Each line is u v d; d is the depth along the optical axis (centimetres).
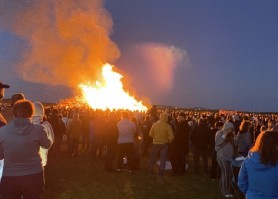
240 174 432
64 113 2180
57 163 1416
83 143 1858
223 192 962
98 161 1486
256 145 424
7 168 470
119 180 1152
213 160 1220
